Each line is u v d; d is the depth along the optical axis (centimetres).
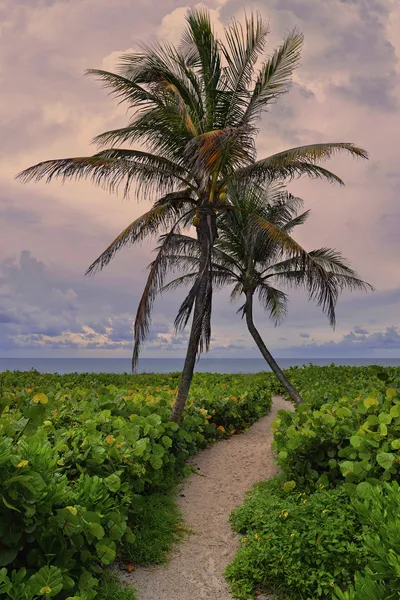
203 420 855
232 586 389
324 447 555
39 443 354
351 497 435
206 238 790
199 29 786
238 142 681
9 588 258
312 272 896
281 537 399
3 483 293
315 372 1558
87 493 370
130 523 484
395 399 552
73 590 316
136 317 806
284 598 364
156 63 755
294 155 768
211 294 805
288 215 1245
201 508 579
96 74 766
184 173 814
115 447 477
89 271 791
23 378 1247
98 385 1255
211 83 802
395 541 222
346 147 771
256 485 633
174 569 428
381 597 207
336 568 356
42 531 315
